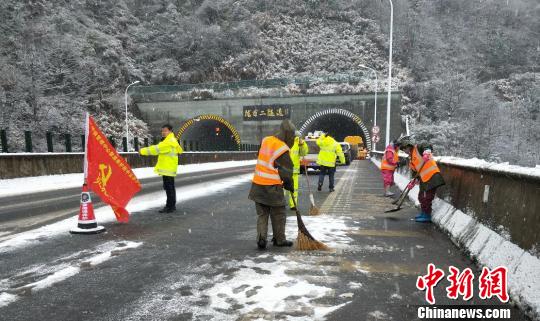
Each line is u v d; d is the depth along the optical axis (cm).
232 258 482
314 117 6506
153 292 367
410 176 1268
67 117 5297
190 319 308
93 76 6369
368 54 9344
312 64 9100
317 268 439
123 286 384
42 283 393
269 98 6581
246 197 1115
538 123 7319
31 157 1670
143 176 2006
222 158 3809
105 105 6550
